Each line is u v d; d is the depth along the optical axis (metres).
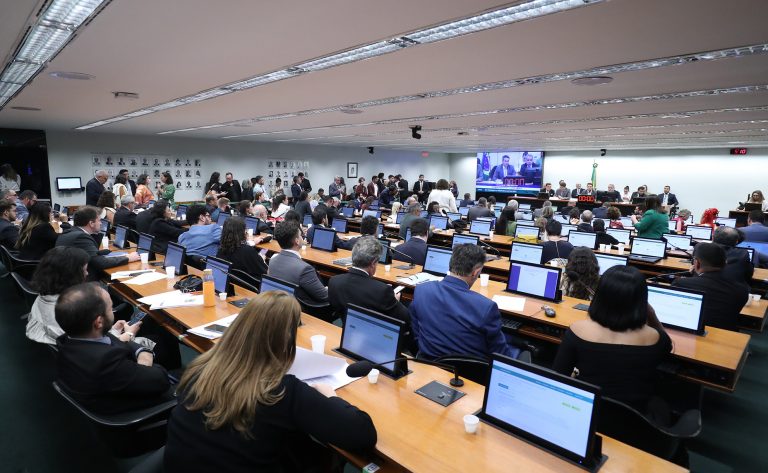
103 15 2.62
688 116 7.04
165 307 2.71
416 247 4.45
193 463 1.13
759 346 4.20
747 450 2.58
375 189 15.23
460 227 8.04
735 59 3.60
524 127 9.12
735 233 3.94
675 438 1.55
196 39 3.10
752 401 3.16
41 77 4.37
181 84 4.76
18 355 3.61
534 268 3.31
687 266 5.00
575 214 7.40
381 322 1.88
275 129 10.05
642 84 4.62
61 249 2.38
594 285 3.24
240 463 1.12
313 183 16.25
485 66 3.93
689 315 2.61
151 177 12.16
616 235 6.59
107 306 1.78
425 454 1.33
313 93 5.35
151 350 2.36
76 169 10.81
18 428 2.61
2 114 7.28
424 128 9.53
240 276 3.63
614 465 1.29
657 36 3.00
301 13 2.56
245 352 1.20
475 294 2.19
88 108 6.57
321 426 1.20
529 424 1.40
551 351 3.06
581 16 2.63
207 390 1.16
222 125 9.16
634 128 8.96
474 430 1.44
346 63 3.86
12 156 9.91
